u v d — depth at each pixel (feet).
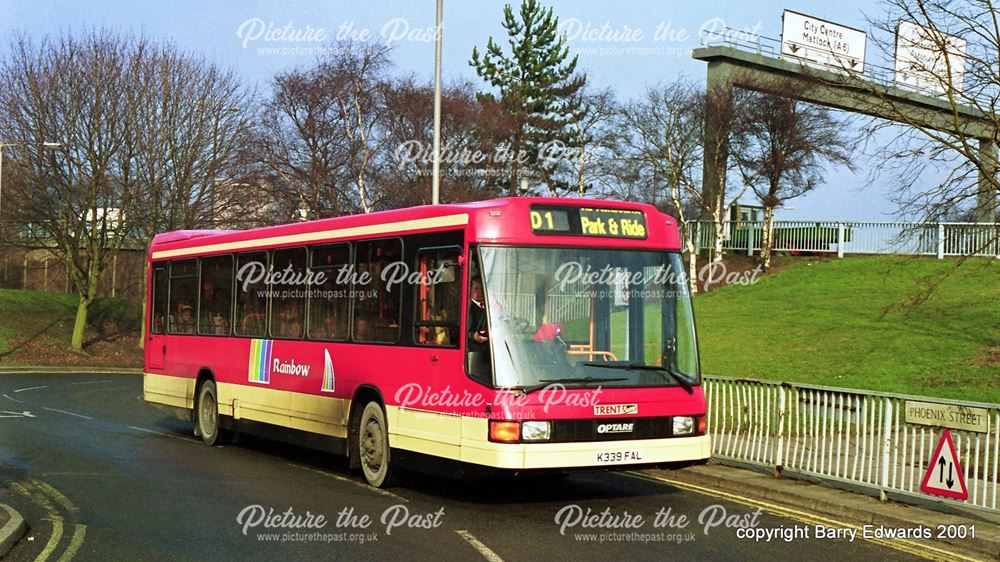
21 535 29.94
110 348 149.89
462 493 38.73
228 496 37.42
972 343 75.56
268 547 28.86
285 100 127.24
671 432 34.86
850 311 97.25
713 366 81.92
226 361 52.34
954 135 48.67
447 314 35.40
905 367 71.15
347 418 41.34
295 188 129.59
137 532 30.81
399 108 129.18
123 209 139.74
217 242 54.39
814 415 40.06
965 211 61.26
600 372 34.04
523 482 41.83
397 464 37.81
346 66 126.93
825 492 37.91
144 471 43.75
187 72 138.82
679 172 137.69
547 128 173.47
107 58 136.67
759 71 131.03
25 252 172.86
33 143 131.54
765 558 28.25
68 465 45.34
